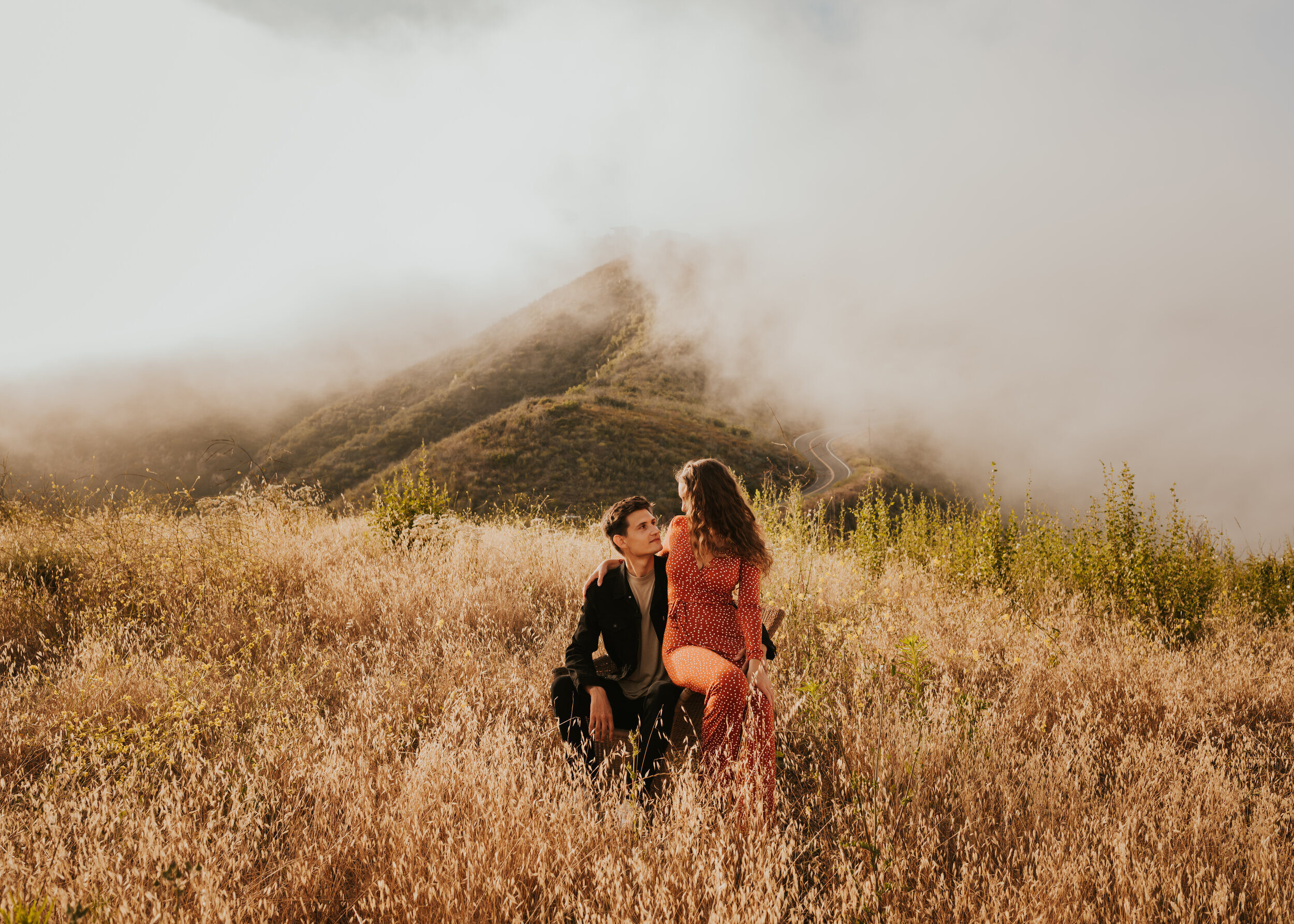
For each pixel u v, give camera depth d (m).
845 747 2.73
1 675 3.58
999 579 6.22
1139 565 5.72
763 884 1.84
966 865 1.91
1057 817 2.33
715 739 2.46
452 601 4.65
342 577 5.04
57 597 4.57
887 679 3.38
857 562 6.66
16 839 2.03
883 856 1.98
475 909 1.78
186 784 2.29
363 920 1.71
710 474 2.78
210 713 3.03
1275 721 3.59
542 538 6.88
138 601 4.53
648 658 2.97
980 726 2.89
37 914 1.58
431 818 2.12
